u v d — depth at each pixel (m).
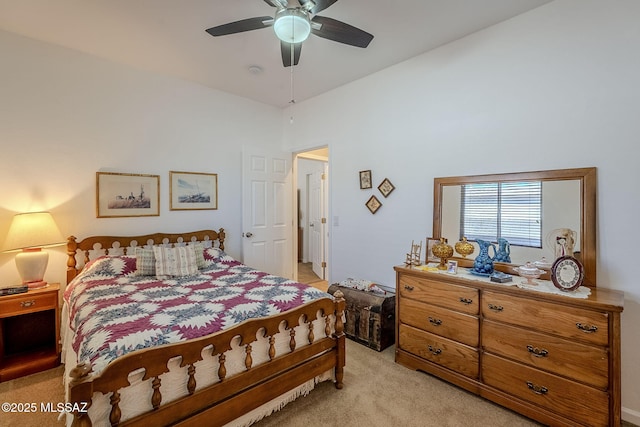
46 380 2.25
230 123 3.86
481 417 1.85
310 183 6.27
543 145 2.15
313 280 5.07
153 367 1.32
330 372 2.18
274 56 2.86
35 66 2.61
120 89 3.04
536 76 2.18
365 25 2.36
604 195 1.91
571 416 1.67
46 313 2.68
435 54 2.73
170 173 3.38
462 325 2.11
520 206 2.24
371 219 3.29
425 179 2.82
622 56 1.85
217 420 1.52
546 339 1.75
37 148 2.63
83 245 2.82
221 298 2.04
